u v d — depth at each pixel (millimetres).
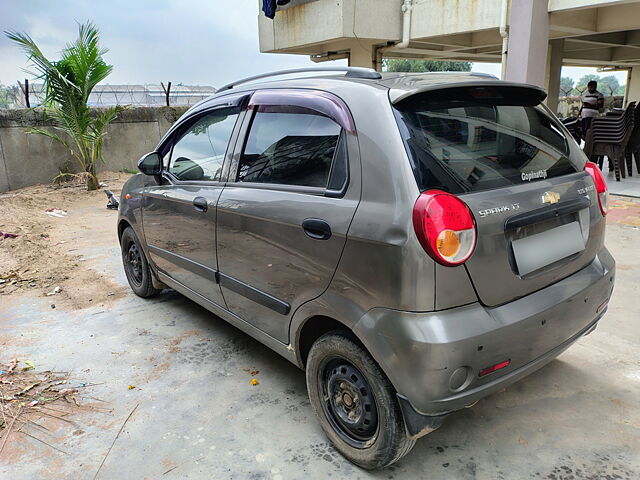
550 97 13180
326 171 2264
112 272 5156
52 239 6531
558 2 7547
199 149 3273
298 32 11672
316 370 2383
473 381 1934
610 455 2312
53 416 2730
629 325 3492
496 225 1952
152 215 3719
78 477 2283
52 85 9172
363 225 1990
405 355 1869
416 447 2410
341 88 2320
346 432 2330
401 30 11008
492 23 8891
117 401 2859
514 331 1983
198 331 3729
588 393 2777
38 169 10461
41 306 4301
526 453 2346
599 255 2611
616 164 8289
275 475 2258
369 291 1993
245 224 2666
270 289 2590
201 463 2348
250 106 2881
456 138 2086
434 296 1841
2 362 3332
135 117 11828
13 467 2363
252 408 2764
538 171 2273
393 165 1944
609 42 13500
